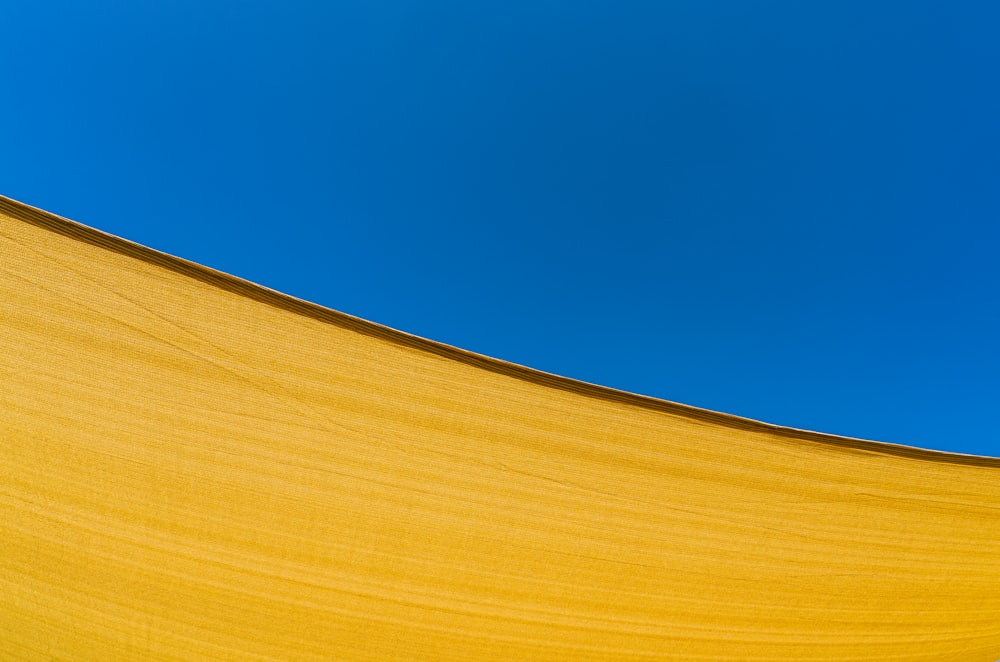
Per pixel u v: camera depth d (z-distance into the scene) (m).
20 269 2.53
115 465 2.78
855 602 3.70
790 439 3.20
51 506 2.82
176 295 2.62
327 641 3.20
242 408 2.76
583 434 3.06
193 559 2.94
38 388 2.66
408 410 2.88
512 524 3.11
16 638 3.09
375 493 2.95
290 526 2.93
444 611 3.21
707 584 3.43
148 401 2.71
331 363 2.78
